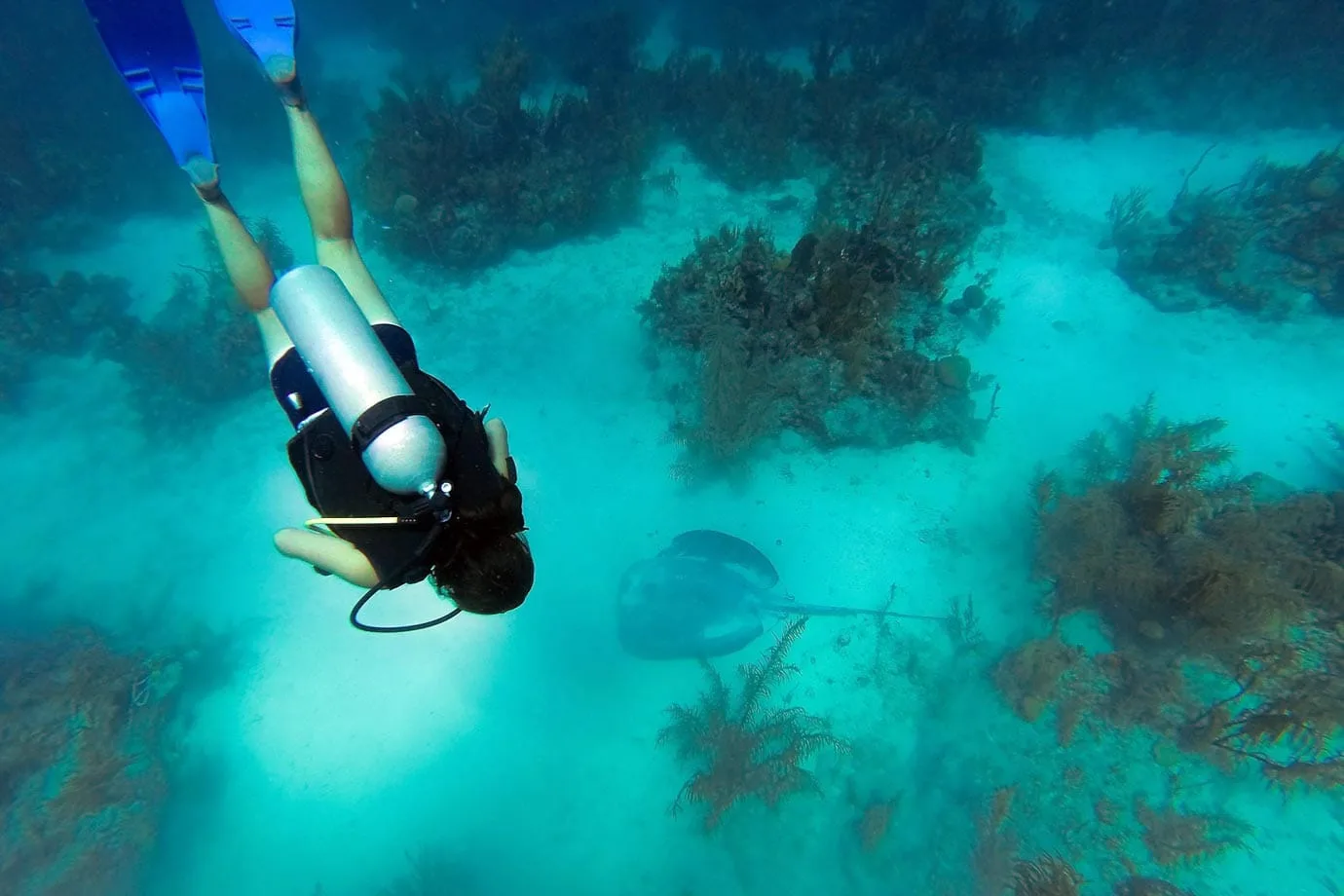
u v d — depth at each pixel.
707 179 17.36
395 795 9.31
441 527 1.76
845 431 11.53
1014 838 7.98
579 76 21.75
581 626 10.40
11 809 9.05
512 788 9.23
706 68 19.91
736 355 11.65
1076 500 10.20
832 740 8.72
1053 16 20.28
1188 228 14.22
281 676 10.34
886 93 18.83
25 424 14.08
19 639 10.73
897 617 10.09
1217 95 17.83
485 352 14.06
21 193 17.33
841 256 12.47
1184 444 10.87
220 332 14.29
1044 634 9.56
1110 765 8.34
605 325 14.23
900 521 11.07
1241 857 7.69
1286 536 9.66
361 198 16.91
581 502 11.68
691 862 8.52
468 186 15.41
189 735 9.95
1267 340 13.13
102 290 16.02
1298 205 14.13
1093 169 17.20
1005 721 8.90
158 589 11.55
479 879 8.62
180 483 12.97
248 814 9.32
